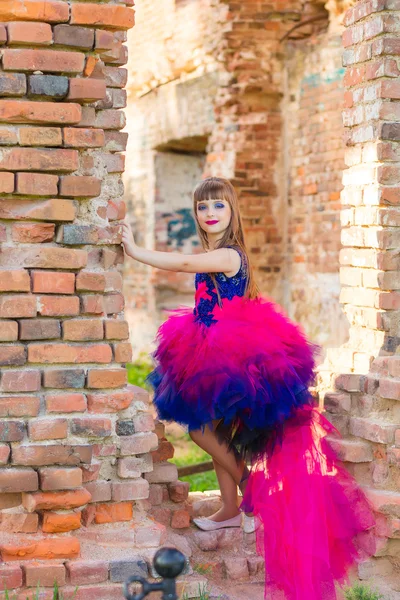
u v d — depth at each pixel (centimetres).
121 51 369
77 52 340
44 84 337
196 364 382
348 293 440
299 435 387
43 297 343
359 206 429
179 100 1080
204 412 375
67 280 345
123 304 360
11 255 341
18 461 334
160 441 415
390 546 395
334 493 394
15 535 339
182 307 427
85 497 340
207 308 401
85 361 348
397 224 410
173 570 236
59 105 338
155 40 1127
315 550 365
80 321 348
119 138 366
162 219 1196
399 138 410
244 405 372
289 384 379
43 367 346
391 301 412
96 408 350
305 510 371
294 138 951
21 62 333
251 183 962
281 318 405
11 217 340
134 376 1008
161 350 405
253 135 958
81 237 349
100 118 363
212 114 992
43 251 343
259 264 969
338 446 411
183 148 1168
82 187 345
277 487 380
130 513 360
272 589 362
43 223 345
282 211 974
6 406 337
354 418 414
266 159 965
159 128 1145
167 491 414
